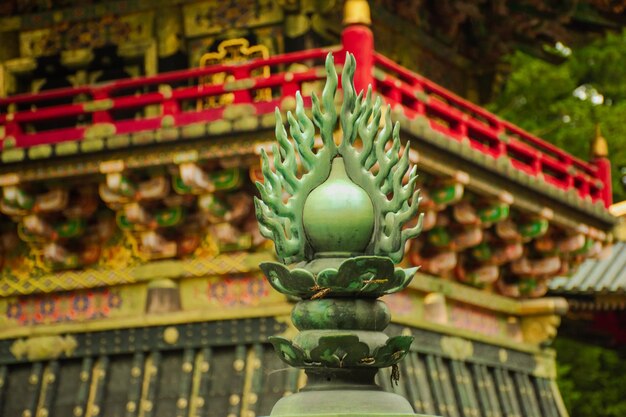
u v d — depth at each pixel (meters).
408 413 5.07
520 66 36.00
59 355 17.91
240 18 19.44
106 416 17.34
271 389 16.66
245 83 16.02
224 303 17.25
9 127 17.16
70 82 20.48
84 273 17.97
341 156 5.26
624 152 35.84
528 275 21.89
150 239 17.27
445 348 19.38
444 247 19.25
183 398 16.91
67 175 16.78
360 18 15.71
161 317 17.30
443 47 23.22
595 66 37.47
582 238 21.44
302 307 5.18
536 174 20.02
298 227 5.21
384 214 5.18
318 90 16.72
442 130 17.67
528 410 21.33
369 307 5.18
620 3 23.52
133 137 16.23
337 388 5.09
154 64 19.80
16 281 18.34
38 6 20.48
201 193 16.53
